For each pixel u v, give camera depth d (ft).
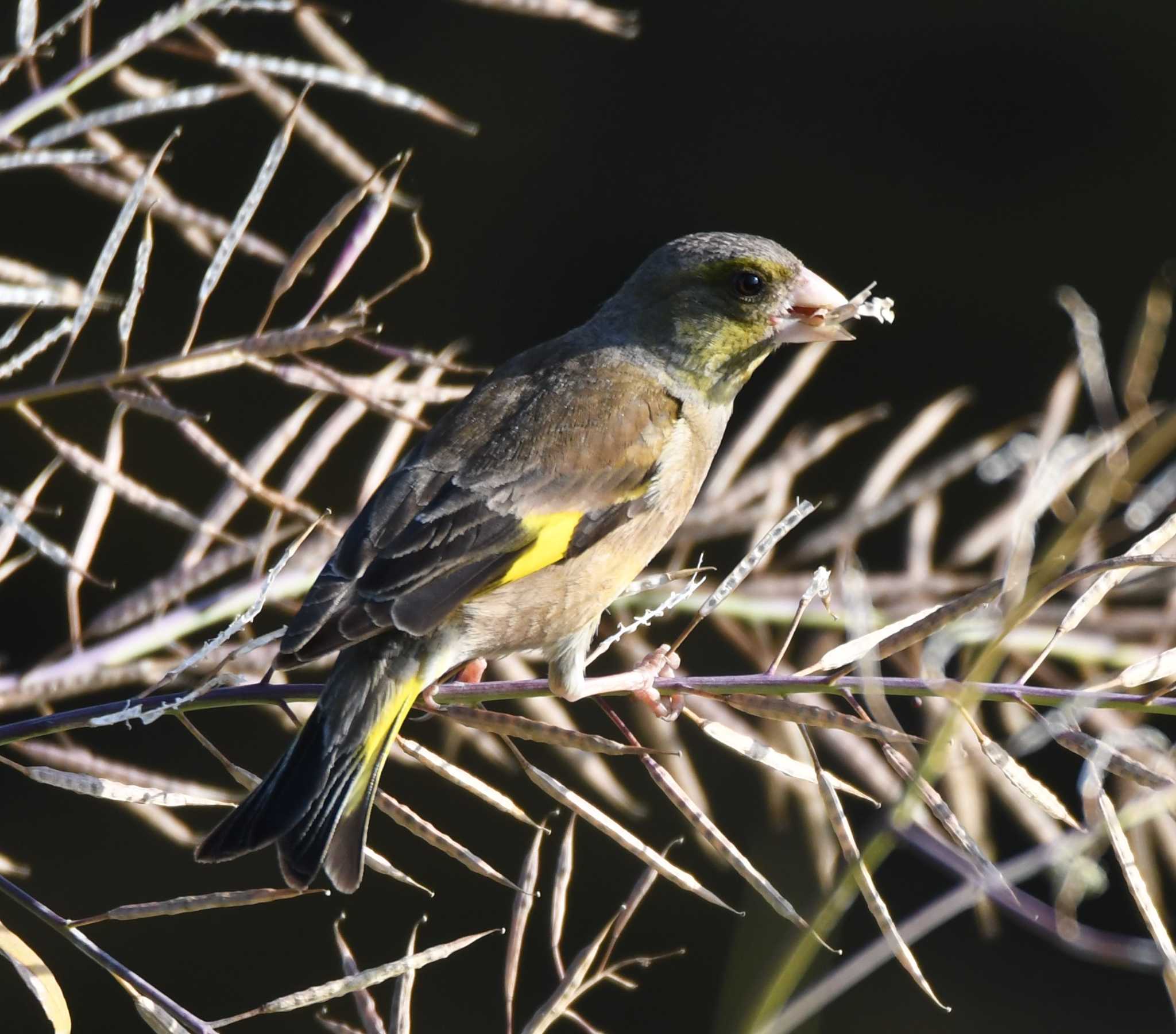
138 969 41.50
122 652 19.94
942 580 22.68
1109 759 14.99
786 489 23.54
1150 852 18.98
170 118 48.55
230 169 49.16
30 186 47.57
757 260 26.02
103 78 44.88
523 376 25.14
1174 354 46.75
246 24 48.75
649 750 16.53
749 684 17.06
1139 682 16.10
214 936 42.32
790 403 47.34
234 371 46.78
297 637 19.85
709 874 43.47
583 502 23.38
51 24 44.70
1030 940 42.55
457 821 44.09
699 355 26.21
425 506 22.27
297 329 18.52
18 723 17.10
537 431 23.70
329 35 19.02
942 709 15.87
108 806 43.27
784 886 23.39
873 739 15.89
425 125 50.49
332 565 21.13
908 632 16.22
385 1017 41.55
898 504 22.72
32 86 18.16
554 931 16.81
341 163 19.45
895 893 43.04
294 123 18.74
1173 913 37.01
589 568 23.35
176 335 47.11
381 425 45.88
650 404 24.88
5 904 41.63
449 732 21.58
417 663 21.43
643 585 21.04
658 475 24.27
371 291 48.96
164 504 19.44
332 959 42.55
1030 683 21.59
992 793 22.82
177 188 48.65
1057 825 21.12
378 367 47.78
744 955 16.78
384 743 20.67
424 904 43.50
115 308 46.24
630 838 16.69
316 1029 41.45
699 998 42.45
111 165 20.10
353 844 19.29
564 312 49.67
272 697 19.88
